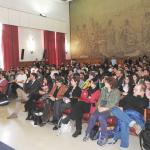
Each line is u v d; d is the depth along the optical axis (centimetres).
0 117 672
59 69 1159
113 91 467
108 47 1636
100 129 459
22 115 687
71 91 586
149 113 442
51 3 1642
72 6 1806
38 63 1410
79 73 844
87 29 1738
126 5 1539
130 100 472
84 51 1764
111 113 461
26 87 793
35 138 495
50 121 595
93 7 1694
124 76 716
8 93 910
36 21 1489
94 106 523
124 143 429
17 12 1338
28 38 1471
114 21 1598
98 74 822
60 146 450
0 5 1229
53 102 584
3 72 1078
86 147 441
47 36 1608
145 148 386
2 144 360
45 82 734
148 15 1444
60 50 1741
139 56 1493
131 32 1527
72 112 514
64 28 1778
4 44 1282
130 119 435
